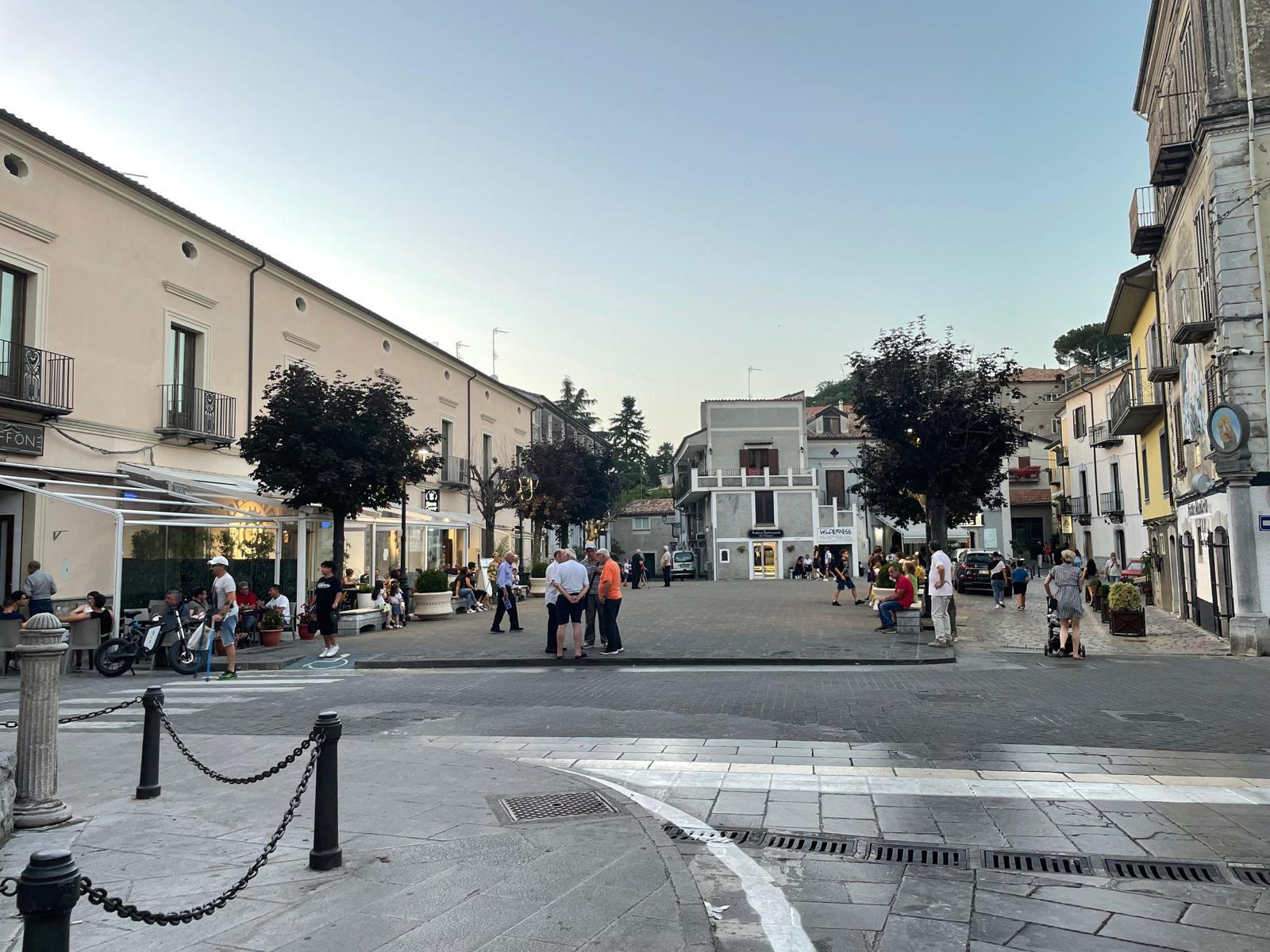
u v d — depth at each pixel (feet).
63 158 55.36
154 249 63.93
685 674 40.83
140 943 12.01
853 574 174.50
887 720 28.96
